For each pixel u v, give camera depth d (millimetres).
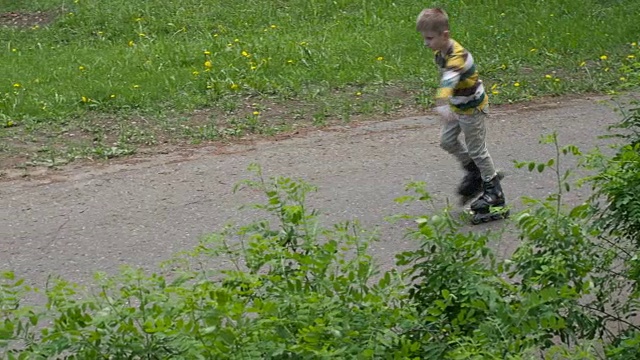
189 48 18703
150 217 11812
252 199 12258
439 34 10828
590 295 7969
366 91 16734
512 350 5527
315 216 6949
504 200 11445
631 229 7617
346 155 13805
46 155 13828
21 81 16922
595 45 18922
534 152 13844
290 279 6090
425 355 5781
